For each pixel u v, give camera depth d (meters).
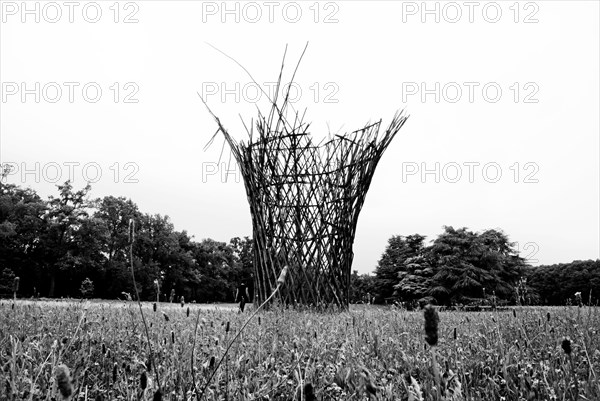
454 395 1.90
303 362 2.92
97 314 6.10
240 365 2.87
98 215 62.25
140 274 59.66
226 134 9.59
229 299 76.88
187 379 2.46
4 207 55.16
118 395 2.35
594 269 59.84
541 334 4.08
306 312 7.45
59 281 57.03
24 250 54.97
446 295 45.62
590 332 4.03
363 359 3.08
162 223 67.69
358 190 9.38
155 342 3.35
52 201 55.94
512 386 2.57
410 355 3.39
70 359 2.93
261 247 9.15
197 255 74.44
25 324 4.68
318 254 8.91
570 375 2.50
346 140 9.39
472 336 4.20
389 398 2.05
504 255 47.69
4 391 1.90
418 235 66.12
